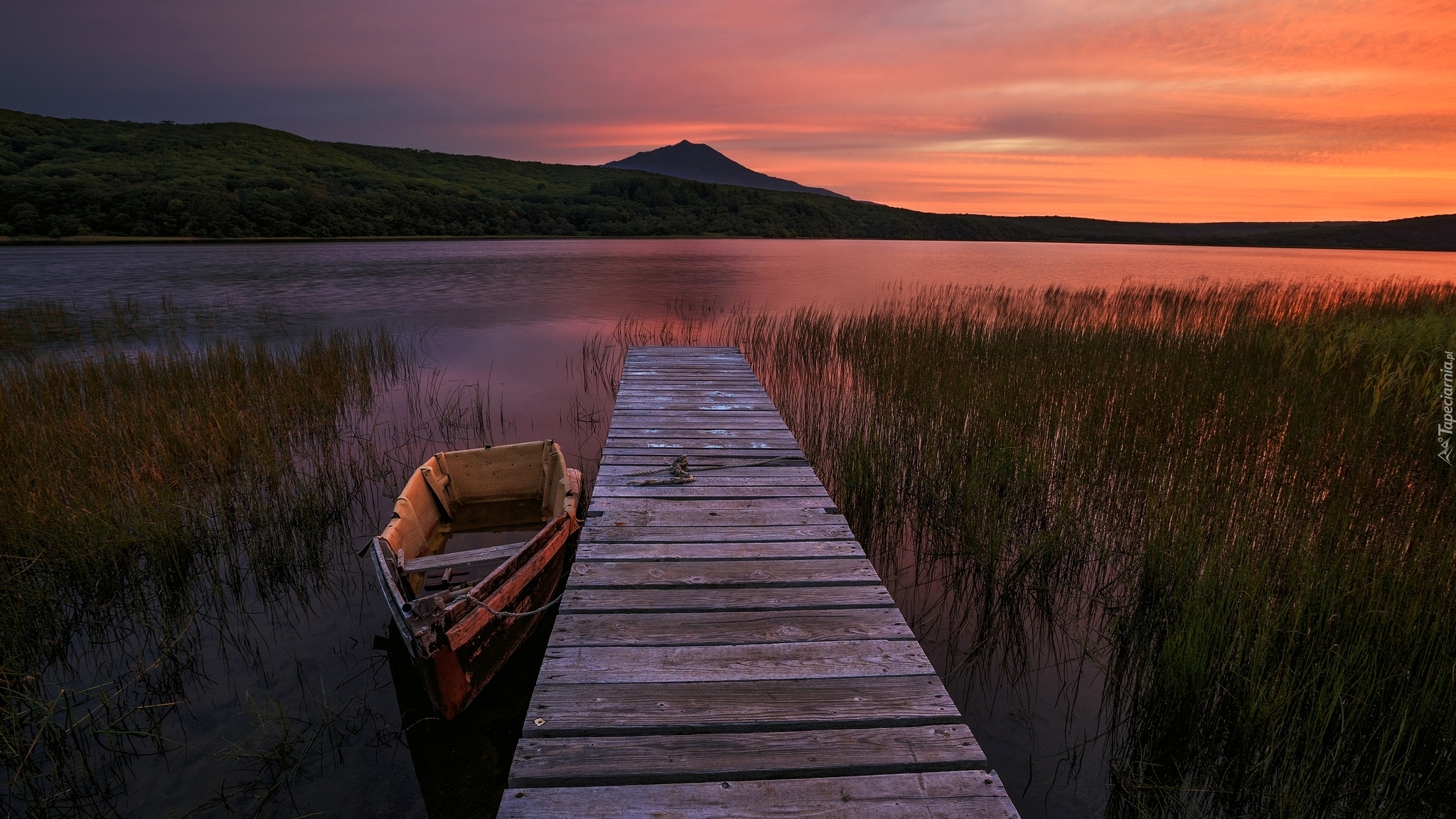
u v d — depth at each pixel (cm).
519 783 242
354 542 593
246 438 773
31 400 856
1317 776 311
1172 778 338
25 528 516
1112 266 4412
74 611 479
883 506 646
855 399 962
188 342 1459
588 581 385
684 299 2356
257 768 348
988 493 612
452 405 1057
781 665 311
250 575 535
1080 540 548
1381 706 346
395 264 3691
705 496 520
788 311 2023
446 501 591
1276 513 533
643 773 246
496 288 2681
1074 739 363
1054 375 951
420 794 335
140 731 369
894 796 240
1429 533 461
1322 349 973
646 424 721
